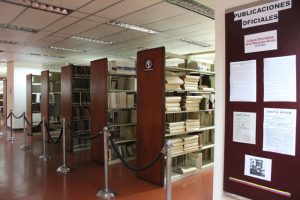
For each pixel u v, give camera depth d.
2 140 8.57
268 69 2.10
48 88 8.20
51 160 5.99
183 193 4.05
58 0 3.99
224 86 2.43
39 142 8.19
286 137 2.01
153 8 4.38
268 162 2.12
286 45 2.00
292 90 1.98
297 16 1.94
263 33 2.12
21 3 4.11
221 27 2.45
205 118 5.55
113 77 5.75
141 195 3.93
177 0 4.04
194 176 4.91
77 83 7.03
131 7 4.32
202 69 5.26
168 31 6.00
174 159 5.00
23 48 8.02
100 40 6.96
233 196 2.36
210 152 5.76
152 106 4.41
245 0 2.24
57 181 4.53
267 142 2.12
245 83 2.25
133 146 6.14
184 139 4.72
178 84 4.61
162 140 4.23
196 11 4.55
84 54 9.32
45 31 5.91
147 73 4.49
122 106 5.76
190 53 9.06
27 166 5.46
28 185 4.31
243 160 2.28
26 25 5.39
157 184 4.37
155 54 4.34
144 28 5.74
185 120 4.93
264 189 2.14
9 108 11.65
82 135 7.16
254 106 2.19
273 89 2.08
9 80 11.65
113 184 4.41
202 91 5.18
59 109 8.44
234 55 2.31
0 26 5.47
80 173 5.02
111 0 3.99
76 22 5.19
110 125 5.61
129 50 8.52
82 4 4.17
